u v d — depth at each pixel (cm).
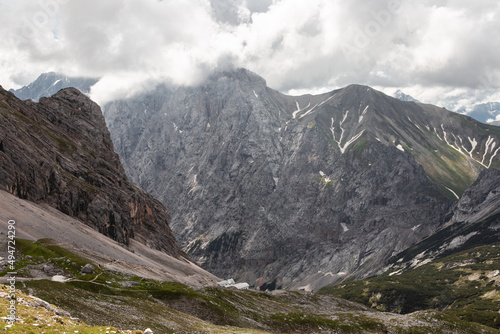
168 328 9400
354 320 17325
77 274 12112
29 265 11669
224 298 15350
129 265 16962
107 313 8881
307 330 15225
